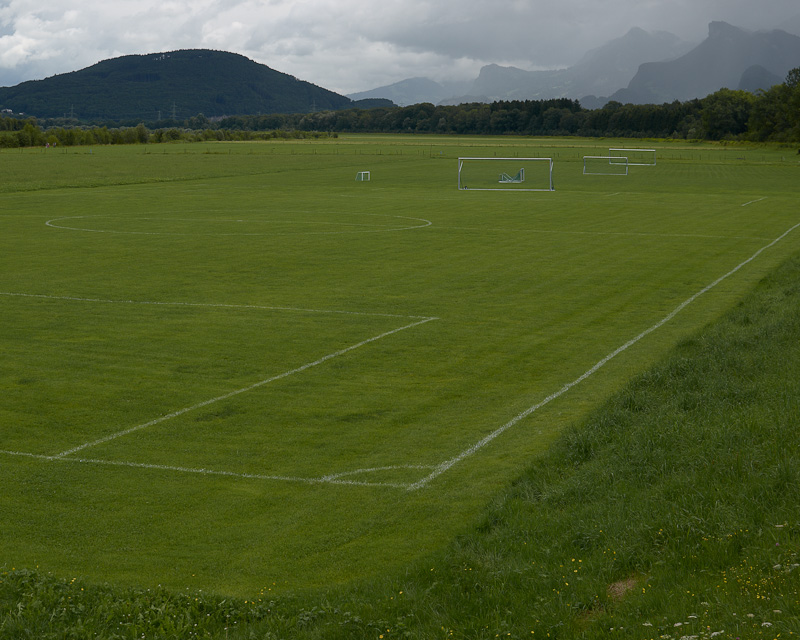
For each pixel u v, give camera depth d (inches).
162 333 727.7
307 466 431.8
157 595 296.2
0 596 291.0
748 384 510.0
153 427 491.2
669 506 332.2
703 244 1314.0
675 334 724.0
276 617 278.8
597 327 754.8
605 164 4411.9
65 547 342.3
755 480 346.3
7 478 414.0
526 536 328.5
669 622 245.9
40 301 865.5
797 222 1637.6
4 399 541.3
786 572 262.4
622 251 1238.3
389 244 1311.5
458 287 949.2
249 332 732.0
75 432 482.3
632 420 466.6
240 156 4800.7
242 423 498.9
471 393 558.9
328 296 895.7
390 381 587.5
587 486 373.4
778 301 814.5
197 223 1606.8
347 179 3105.3
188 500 390.9
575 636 249.6
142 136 7076.8
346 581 311.6
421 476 414.9
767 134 7185.0
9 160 4185.5
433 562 310.0
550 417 505.0
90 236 1407.5
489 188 2691.9
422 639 257.4
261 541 348.5
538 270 1064.8
